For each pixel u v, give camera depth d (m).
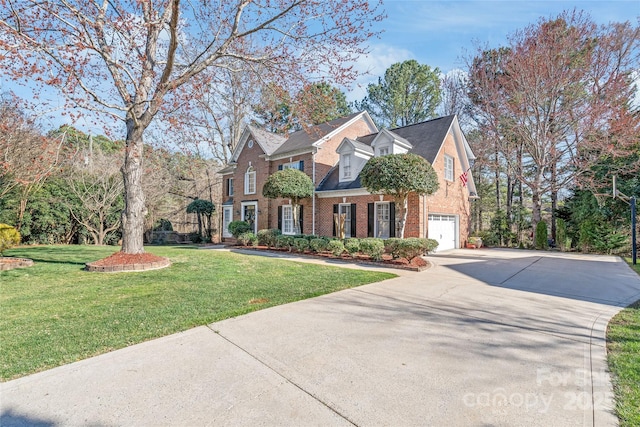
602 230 15.36
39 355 3.40
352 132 19.81
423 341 3.88
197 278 7.70
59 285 6.87
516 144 20.44
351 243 11.88
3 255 11.76
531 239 20.50
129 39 8.07
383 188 11.23
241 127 26.03
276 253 14.21
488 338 4.01
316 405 2.52
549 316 5.01
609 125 15.77
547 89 17.59
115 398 2.60
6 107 11.73
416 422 2.31
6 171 11.87
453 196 16.84
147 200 21.33
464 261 11.77
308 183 15.78
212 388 2.76
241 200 22.25
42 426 2.25
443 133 15.48
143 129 9.51
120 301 5.57
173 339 3.88
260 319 4.68
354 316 4.88
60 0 7.11
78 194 17.89
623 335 4.14
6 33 6.43
